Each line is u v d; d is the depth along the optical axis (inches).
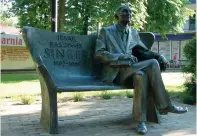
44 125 189.3
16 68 1034.7
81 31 685.3
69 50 201.3
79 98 301.6
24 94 347.6
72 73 199.8
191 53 295.6
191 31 1197.1
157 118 199.5
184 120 211.2
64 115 228.7
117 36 197.3
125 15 196.7
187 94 297.4
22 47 1037.8
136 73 177.5
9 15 773.9
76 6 689.0
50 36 195.3
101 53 189.2
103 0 672.4
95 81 197.0
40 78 186.5
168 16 850.8
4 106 272.4
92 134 175.5
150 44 216.7
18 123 203.8
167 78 628.7
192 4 1143.6
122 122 204.8
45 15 740.7
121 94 345.4
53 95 173.6
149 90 192.1
